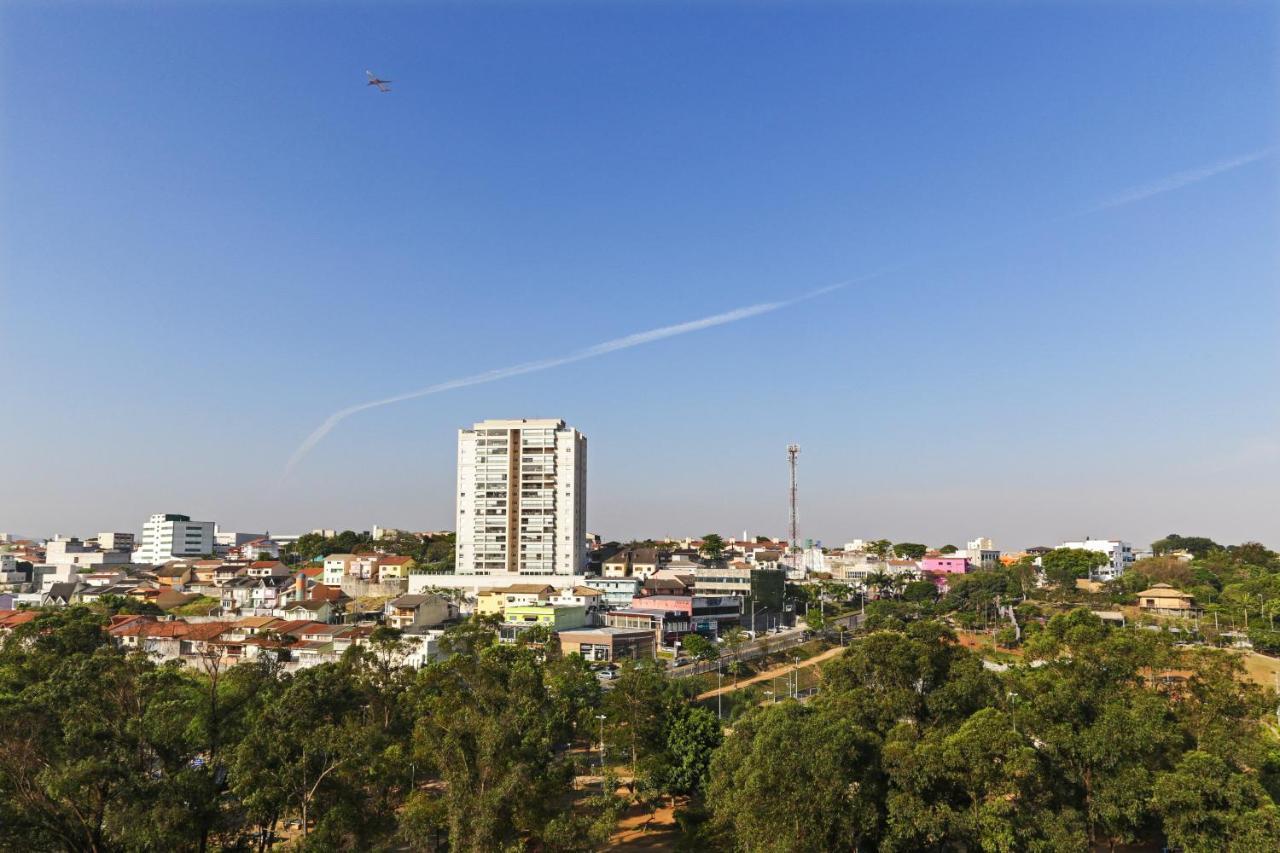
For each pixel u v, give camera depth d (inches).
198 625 6491.1
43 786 2159.2
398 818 2861.7
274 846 2886.3
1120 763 2657.5
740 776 2561.5
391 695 3681.1
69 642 5098.4
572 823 2684.5
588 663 5172.2
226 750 2546.8
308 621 6894.7
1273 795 2736.2
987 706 3041.3
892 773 2573.8
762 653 6368.1
